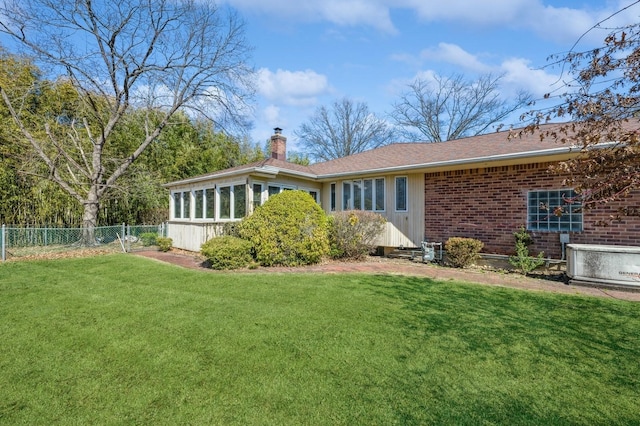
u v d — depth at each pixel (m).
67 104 17.70
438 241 10.43
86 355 3.70
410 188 11.05
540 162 8.69
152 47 15.59
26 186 14.59
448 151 11.21
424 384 3.08
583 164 2.93
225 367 3.41
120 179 17.34
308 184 13.33
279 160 14.76
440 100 30.27
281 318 4.81
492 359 3.55
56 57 13.69
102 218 17.20
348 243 10.12
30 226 14.75
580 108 3.09
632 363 3.46
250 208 11.25
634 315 4.93
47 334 4.29
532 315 4.94
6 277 7.76
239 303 5.56
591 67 3.07
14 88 14.55
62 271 8.46
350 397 2.88
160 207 19.62
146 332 4.34
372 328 4.42
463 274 8.11
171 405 2.79
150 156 21.27
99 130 17.55
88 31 14.15
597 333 4.24
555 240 8.43
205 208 13.58
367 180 12.09
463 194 10.02
